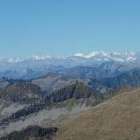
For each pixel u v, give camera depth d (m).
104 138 121.81
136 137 116.44
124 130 121.69
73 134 135.50
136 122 123.38
